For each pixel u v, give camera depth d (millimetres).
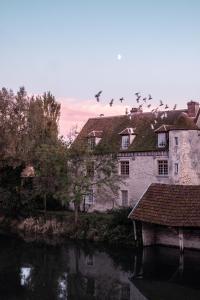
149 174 38094
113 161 36531
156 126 40094
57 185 36438
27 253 30172
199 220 27156
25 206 40281
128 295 21547
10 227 39500
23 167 41062
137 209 30578
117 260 28031
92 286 22906
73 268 26406
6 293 21828
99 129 44969
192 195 28969
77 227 34906
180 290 22219
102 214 37406
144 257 28344
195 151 36594
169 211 28734
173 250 29797
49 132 46781
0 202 41844
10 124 42000
